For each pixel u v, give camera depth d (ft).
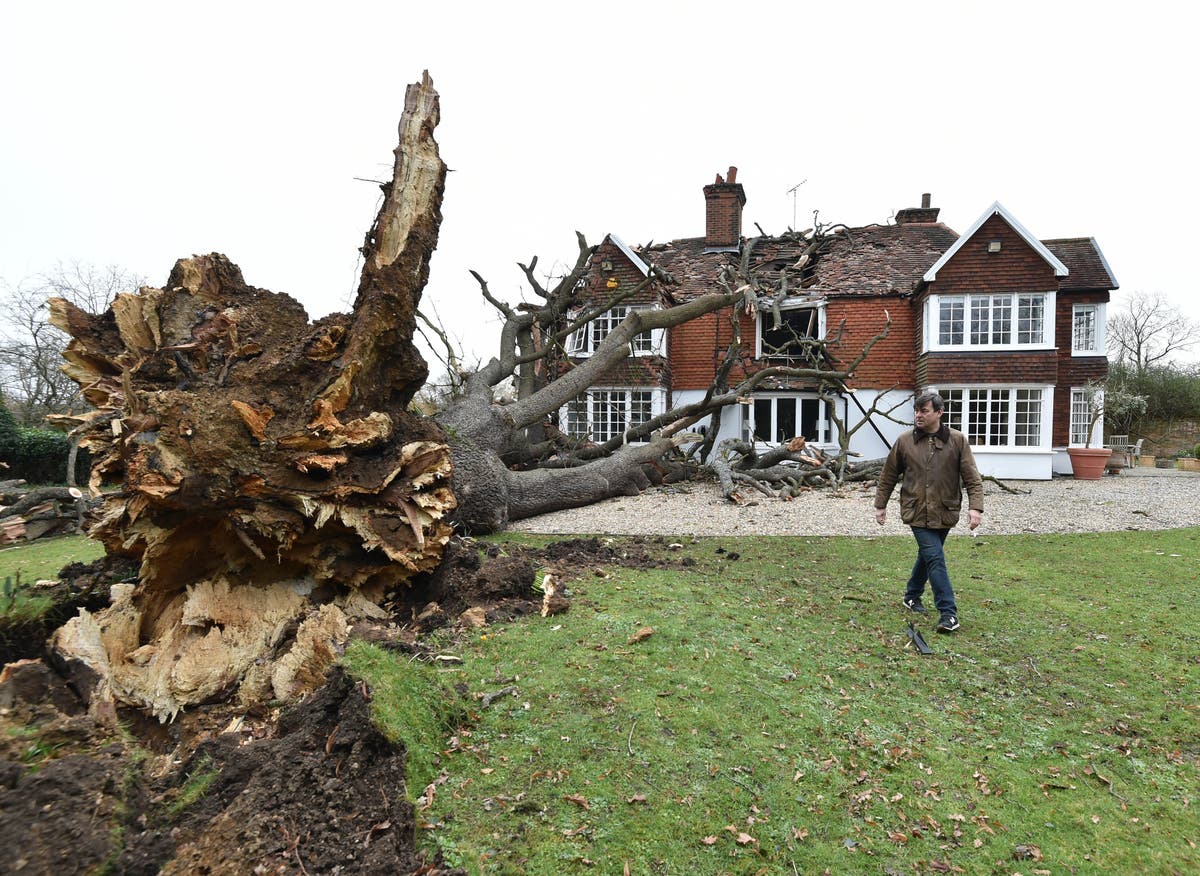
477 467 27.22
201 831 7.33
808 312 69.87
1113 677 13.12
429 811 7.89
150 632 12.99
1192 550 23.99
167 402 13.24
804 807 8.66
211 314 16.25
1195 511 32.96
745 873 7.45
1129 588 19.26
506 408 32.71
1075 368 58.70
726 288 54.08
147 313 16.37
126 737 8.66
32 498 31.09
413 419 18.67
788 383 62.03
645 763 9.20
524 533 28.48
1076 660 13.96
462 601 15.21
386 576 16.01
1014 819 8.72
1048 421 53.21
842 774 9.44
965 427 54.70
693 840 7.88
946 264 54.85
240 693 11.11
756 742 9.99
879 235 69.56
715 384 44.65
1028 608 17.44
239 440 13.65
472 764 9.01
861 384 61.16
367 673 9.48
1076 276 58.08
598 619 14.43
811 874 7.52
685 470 45.65
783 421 67.46
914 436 16.49
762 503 36.14
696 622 14.60
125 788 7.34
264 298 17.53
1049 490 43.27
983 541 26.63
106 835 6.61
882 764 9.75
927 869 7.72
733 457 49.08
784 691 11.72
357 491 14.85
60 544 28.17
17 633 11.41
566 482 33.68
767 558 23.40
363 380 16.69
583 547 22.31
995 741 10.66
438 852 7.23
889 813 8.68
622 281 64.18
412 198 17.54
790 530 29.45
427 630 14.05
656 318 38.70
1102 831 8.54
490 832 7.70
